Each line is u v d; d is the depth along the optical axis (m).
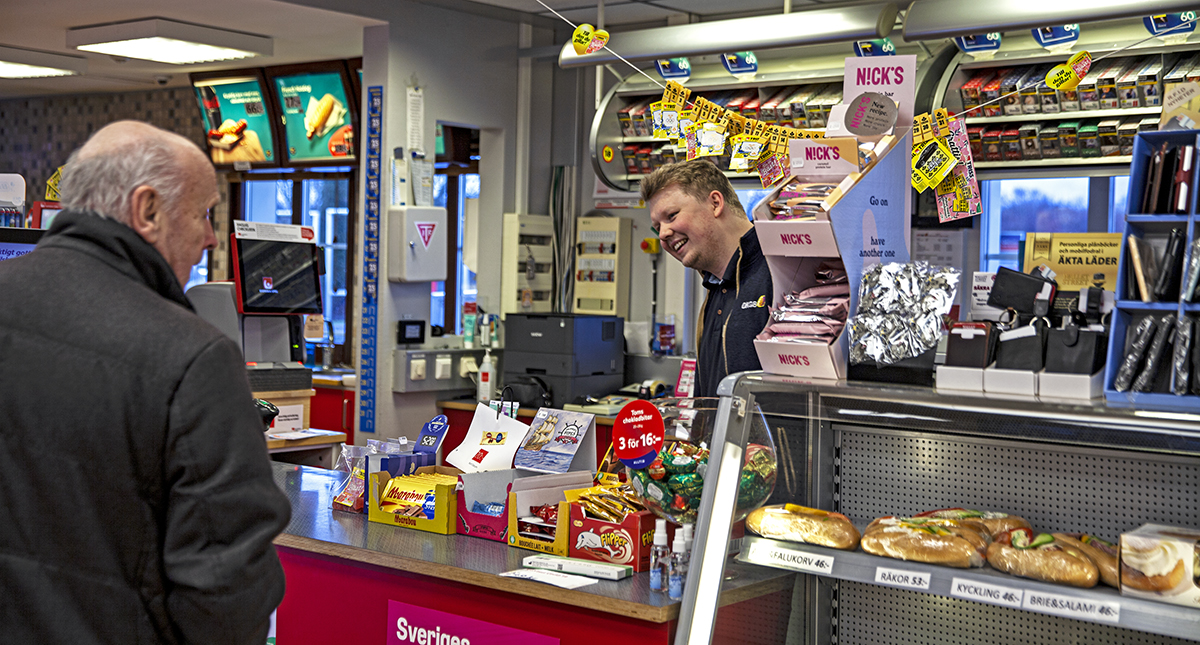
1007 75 4.83
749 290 2.86
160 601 1.72
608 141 5.89
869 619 2.52
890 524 2.20
